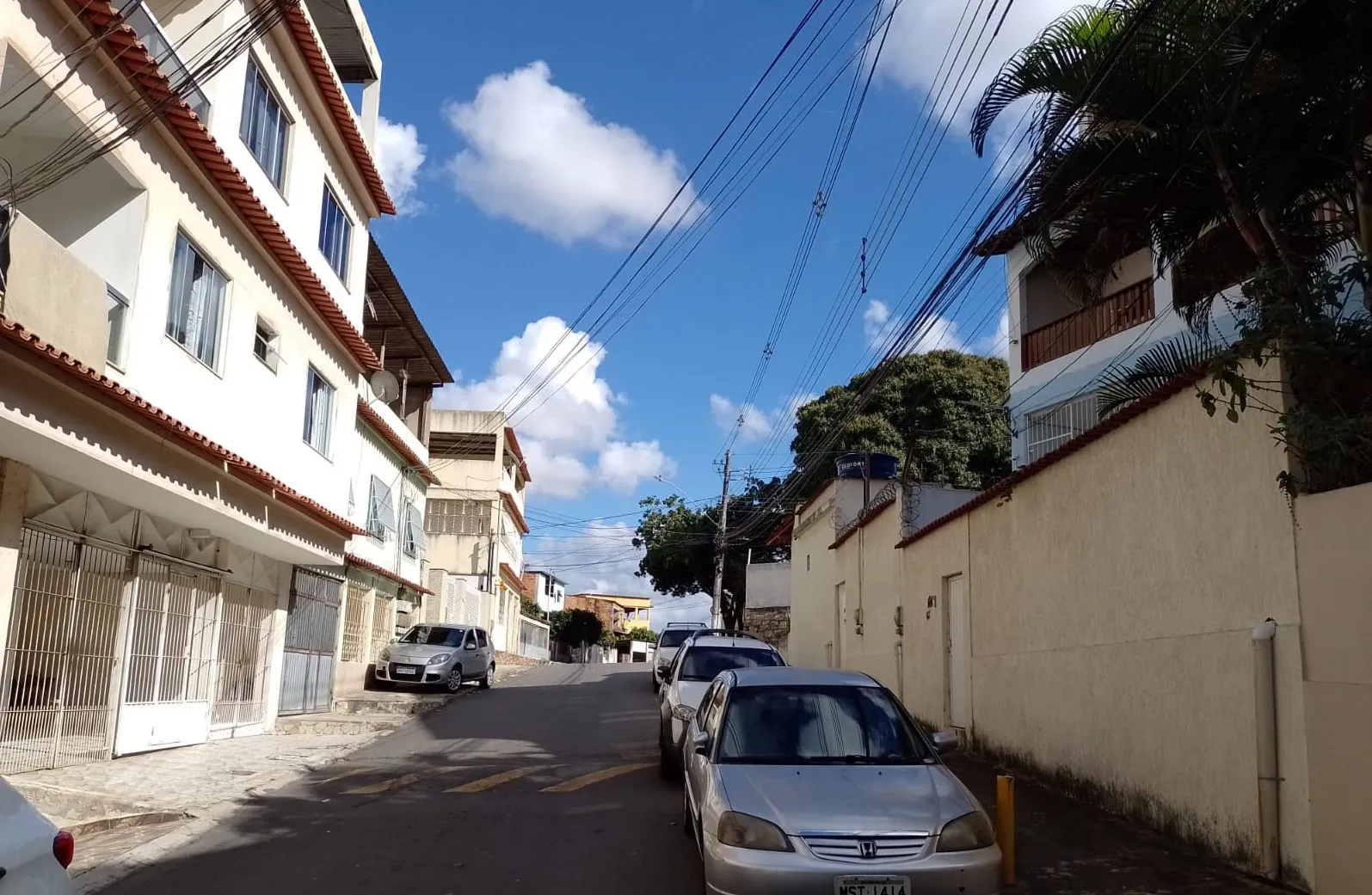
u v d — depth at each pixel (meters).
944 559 15.36
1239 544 7.75
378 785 11.84
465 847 8.74
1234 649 7.72
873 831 6.06
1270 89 7.81
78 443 9.37
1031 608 11.80
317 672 20.09
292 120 15.89
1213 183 8.73
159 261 11.52
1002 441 32.75
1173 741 8.55
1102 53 8.13
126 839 8.84
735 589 49.09
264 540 15.20
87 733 11.92
